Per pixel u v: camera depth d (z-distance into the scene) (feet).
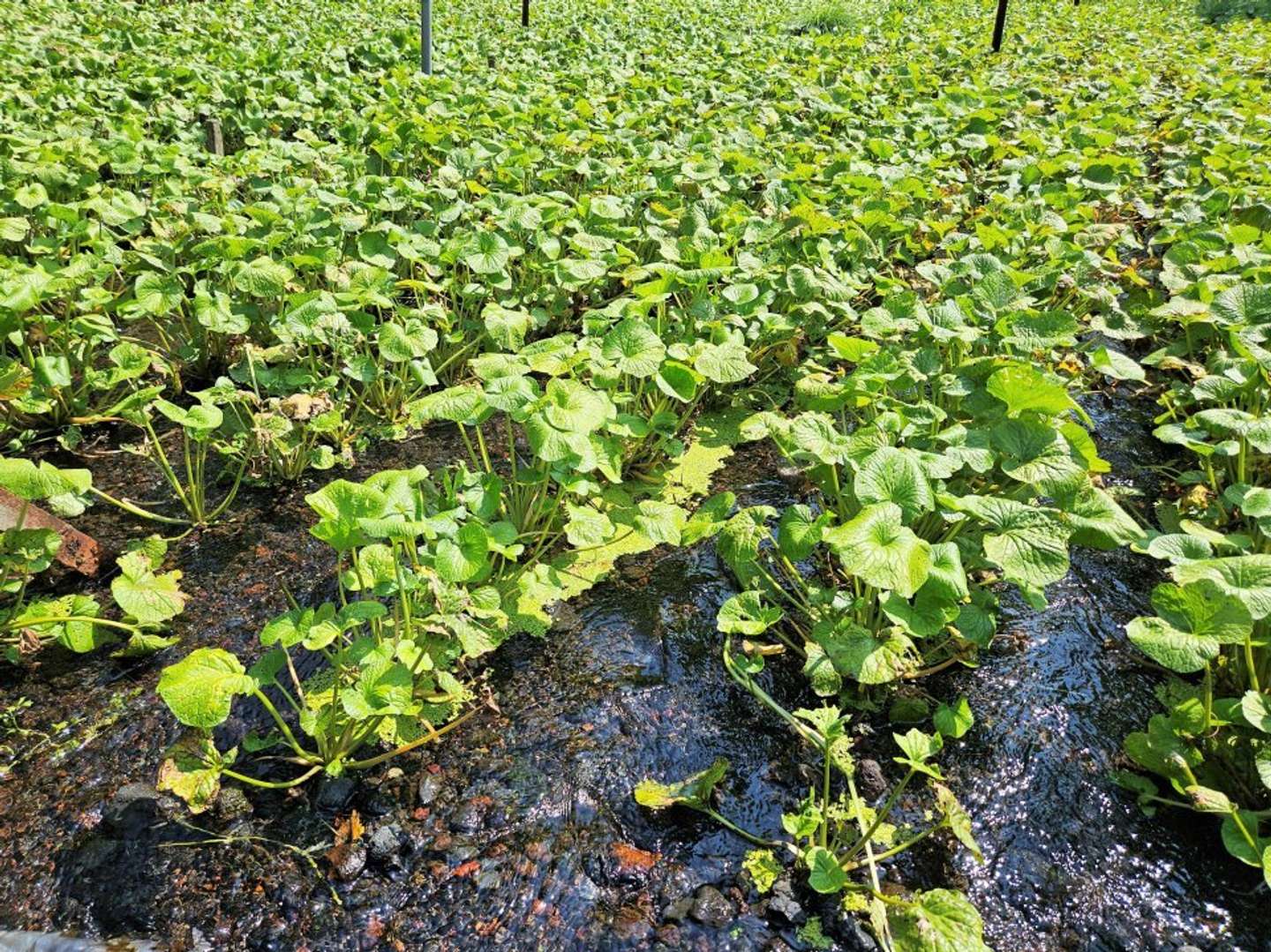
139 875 9.30
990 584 13.28
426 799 10.07
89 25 40.27
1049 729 11.09
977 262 17.30
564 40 47.32
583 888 9.30
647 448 15.99
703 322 16.26
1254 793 9.75
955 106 32.71
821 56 45.70
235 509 14.88
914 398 15.43
